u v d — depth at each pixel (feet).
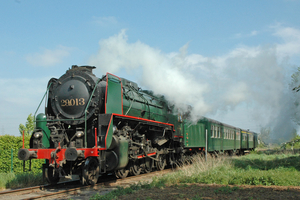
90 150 28.66
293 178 30.60
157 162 44.29
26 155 27.91
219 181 30.55
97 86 31.65
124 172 35.50
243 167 43.29
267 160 54.80
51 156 27.86
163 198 22.62
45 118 32.27
